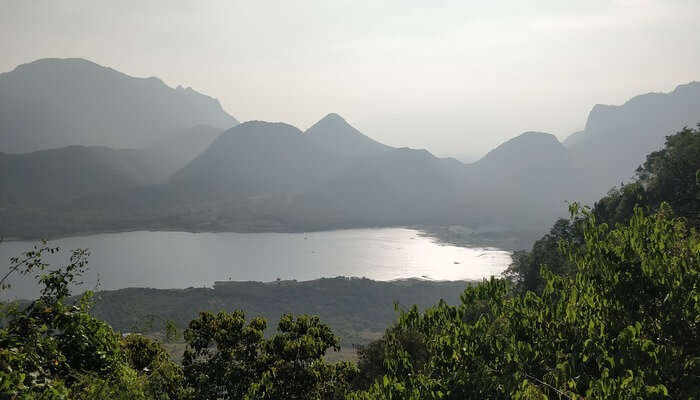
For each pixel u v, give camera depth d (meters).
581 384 10.05
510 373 10.84
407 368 12.83
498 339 11.77
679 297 10.77
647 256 11.89
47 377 11.10
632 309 11.42
